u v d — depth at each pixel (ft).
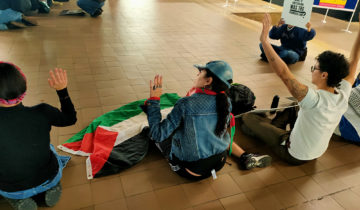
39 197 7.07
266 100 13.26
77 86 13.11
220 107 6.43
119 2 32.07
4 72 5.03
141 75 14.82
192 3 35.09
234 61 17.87
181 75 15.21
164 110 10.96
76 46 18.07
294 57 17.80
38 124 5.71
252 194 7.92
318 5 29.04
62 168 7.76
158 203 7.40
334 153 9.89
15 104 5.39
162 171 8.48
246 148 9.85
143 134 9.53
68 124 6.43
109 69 15.20
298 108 10.09
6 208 6.86
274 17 32.27
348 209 7.71
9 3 20.01
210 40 21.56
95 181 7.89
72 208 7.04
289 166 9.10
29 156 5.78
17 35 18.94
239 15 31.22
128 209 7.16
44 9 24.52
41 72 14.14
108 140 9.20
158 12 29.07
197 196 7.71
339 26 30.99
